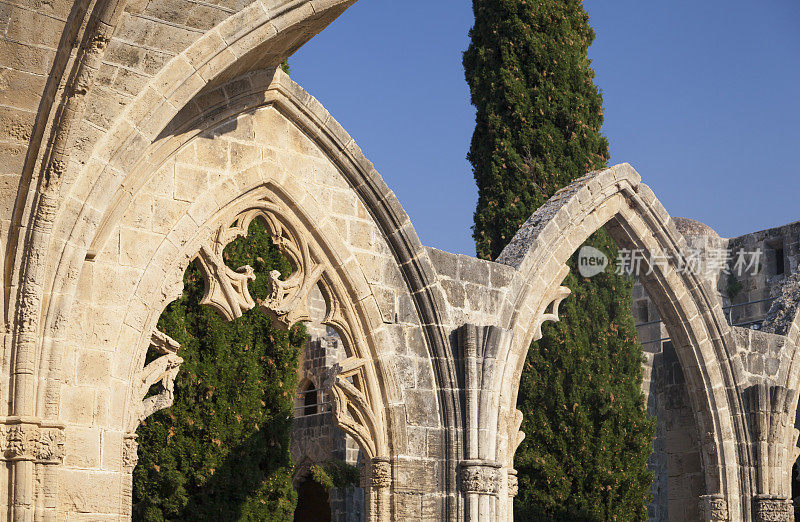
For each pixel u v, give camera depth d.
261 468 21.56
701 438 23.61
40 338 13.74
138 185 15.43
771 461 23.72
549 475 25.77
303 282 17.23
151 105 14.14
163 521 20.28
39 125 13.33
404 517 17.58
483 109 27.88
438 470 18.16
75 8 12.91
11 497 13.33
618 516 26.12
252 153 16.73
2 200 13.58
